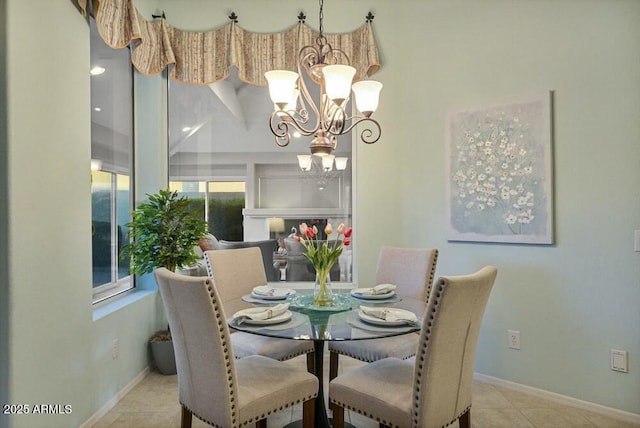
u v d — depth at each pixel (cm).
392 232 348
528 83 285
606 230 257
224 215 376
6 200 180
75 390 228
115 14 263
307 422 203
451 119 319
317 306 230
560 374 275
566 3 270
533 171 281
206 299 166
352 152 365
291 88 225
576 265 268
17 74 185
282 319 198
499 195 296
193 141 372
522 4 288
